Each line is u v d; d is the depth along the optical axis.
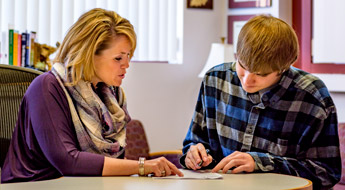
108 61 1.80
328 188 1.81
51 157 1.68
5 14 3.92
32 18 4.04
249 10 4.75
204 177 1.67
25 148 1.76
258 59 1.66
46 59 3.64
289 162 1.82
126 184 1.50
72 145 1.71
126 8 4.46
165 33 4.68
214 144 2.01
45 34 4.09
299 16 4.42
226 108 1.98
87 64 1.78
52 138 1.68
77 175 1.67
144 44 4.58
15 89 1.96
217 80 2.01
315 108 1.83
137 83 4.54
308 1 4.33
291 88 1.86
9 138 1.95
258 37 1.67
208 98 2.03
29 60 3.55
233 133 1.96
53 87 1.75
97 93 1.97
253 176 1.72
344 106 4.13
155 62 4.62
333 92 4.20
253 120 1.91
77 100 1.81
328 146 1.83
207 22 4.87
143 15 4.57
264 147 1.90
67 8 4.18
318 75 4.25
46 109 1.70
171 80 4.70
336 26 4.13
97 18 1.79
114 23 1.80
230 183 1.57
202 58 4.86
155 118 4.63
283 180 1.63
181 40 4.77
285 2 4.49
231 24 4.86
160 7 4.67
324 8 4.21
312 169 1.81
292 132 1.88
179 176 1.69
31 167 1.74
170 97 4.70
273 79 1.78
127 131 3.94
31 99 1.73
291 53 1.71
